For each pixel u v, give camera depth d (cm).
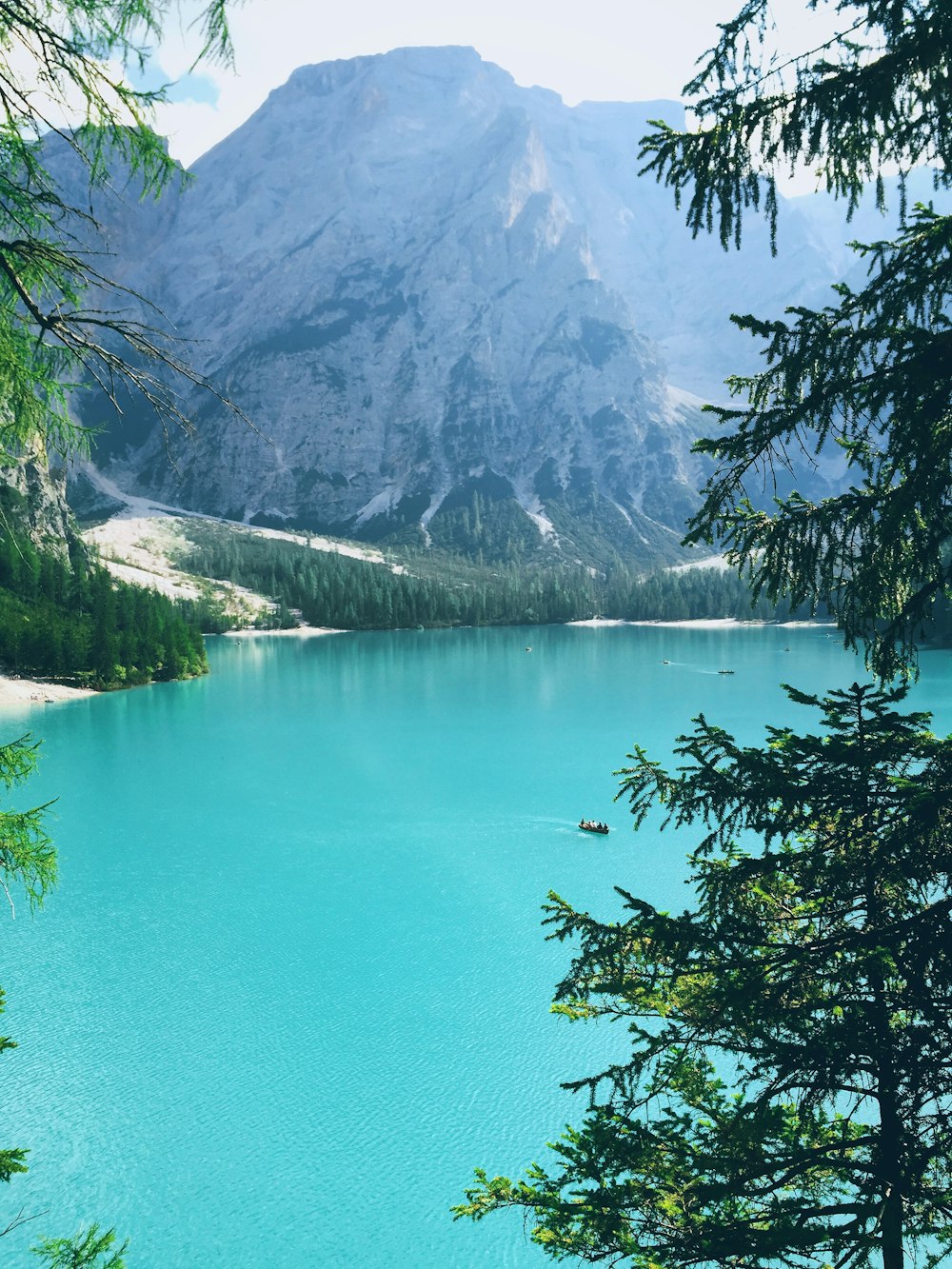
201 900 5650
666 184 792
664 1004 1022
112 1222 2925
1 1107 3534
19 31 624
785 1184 925
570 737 10825
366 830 7094
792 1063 799
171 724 11988
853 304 720
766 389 783
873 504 747
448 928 5166
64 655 14362
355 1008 4275
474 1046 3947
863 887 832
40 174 680
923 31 637
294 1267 2711
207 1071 3775
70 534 16638
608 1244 970
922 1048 769
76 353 720
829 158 741
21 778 974
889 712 843
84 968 4719
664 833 6912
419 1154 3244
